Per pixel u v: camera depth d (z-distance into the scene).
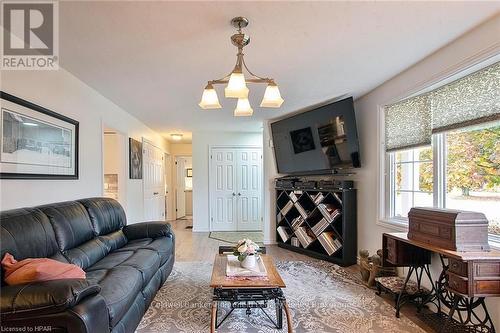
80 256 2.26
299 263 3.86
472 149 2.25
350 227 3.78
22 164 2.11
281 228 4.84
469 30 2.02
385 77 3.00
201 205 6.46
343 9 1.75
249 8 1.72
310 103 4.02
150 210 5.86
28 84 2.20
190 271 3.53
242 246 2.32
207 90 2.18
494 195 2.06
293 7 1.72
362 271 3.17
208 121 5.23
